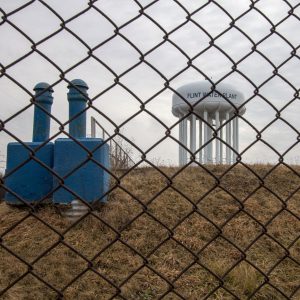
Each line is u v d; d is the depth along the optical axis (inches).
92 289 225.0
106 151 311.4
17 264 240.2
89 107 75.0
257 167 464.4
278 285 248.5
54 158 295.3
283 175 446.9
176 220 321.1
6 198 302.4
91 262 83.4
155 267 256.2
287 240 315.3
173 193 366.3
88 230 284.8
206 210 346.9
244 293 235.3
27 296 211.2
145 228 301.6
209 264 261.4
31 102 70.3
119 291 86.1
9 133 70.2
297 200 393.1
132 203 331.3
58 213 297.9
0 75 66.7
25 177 303.9
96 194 295.0
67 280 228.8
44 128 311.3
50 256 253.3
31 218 295.1
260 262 277.3
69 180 293.3
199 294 230.7
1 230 284.5
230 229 319.6
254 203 369.4
